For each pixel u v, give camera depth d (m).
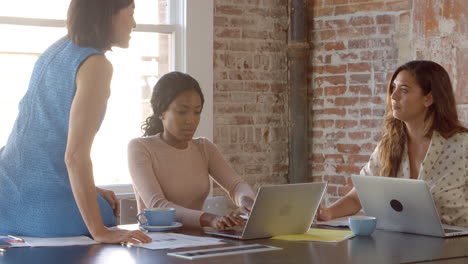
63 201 2.62
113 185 5.06
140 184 3.31
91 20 2.53
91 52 2.51
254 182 5.63
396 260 2.29
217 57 5.43
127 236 2.51
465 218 3.25
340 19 5.39
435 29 4.87
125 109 5.13
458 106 4.75
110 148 5.07
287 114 5.77
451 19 4.78
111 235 2.51
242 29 5.53
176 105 3.41
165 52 5.27
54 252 2.33
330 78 5.47
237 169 5.55
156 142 3.48
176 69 5.28
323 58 5.50
